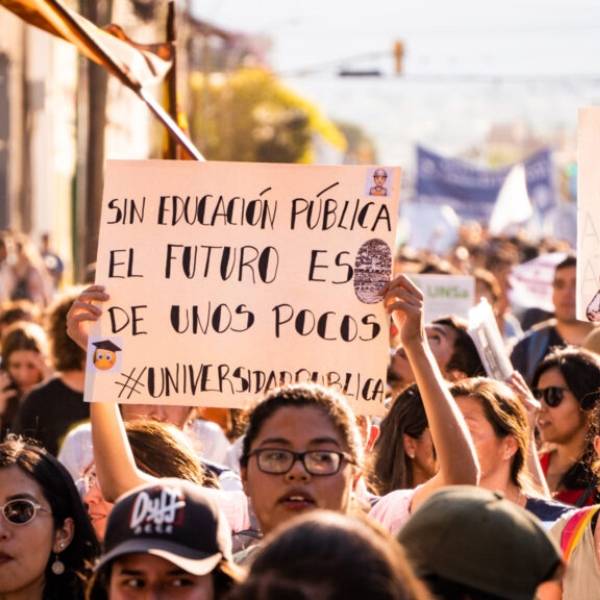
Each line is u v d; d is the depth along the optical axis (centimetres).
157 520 595
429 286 1709
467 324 1188
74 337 833
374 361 820
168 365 833
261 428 697
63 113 5078
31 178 4706
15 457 756
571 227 6172
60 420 1300
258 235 838
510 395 930
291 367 827
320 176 835
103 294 836
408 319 782
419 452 986
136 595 600
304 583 428
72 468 1089
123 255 841
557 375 1101
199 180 842
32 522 748
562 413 1099
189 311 835
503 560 514
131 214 844
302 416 691
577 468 1088
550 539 528
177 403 830
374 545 438
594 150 928
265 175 840
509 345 1683
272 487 689
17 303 1872
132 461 823
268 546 441
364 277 826
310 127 11388
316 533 438
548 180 5297
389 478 991
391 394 1205
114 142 5247
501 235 4938
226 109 10806
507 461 923
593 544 833
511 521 520
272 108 11244
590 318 929
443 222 5053
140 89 1032
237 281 836
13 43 4447
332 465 689
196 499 605
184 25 5900
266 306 832
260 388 829
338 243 831
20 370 1540
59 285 3544
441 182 5409
